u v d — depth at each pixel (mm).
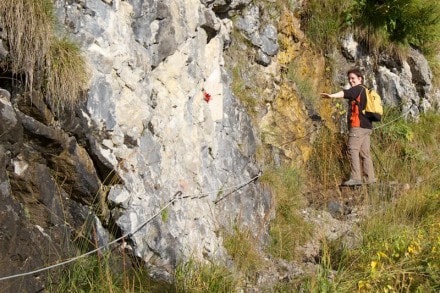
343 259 6160
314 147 8883
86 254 4496
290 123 8445
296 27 9172
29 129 4430
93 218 4785
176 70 5957
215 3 7141
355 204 8156
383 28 10148
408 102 10312
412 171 9109
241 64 7859
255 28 8102
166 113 5719
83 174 4703
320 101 9297
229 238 6223
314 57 9531
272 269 6188
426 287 5328
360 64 10055
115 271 4809
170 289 4996
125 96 5109
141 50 5418
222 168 6684
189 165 5953
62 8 4758
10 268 4133
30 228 4379
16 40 4410
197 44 6426
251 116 7734
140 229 4973
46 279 4410
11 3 4387
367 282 5199
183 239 5430
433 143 10211
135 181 5047
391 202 7758
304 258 6703
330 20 9766
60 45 4621
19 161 4422
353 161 8398
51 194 4586
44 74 4535
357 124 8438
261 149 7602
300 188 7980
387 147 9656
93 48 4883
